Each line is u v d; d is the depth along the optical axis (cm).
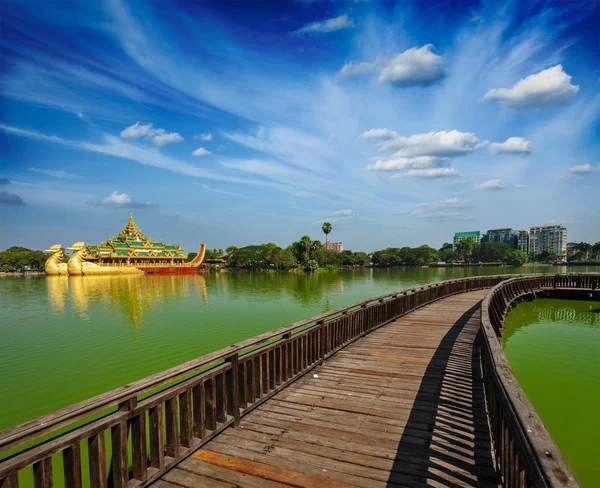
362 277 7088
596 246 14900
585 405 698
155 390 959
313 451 405
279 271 10219
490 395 437
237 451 405
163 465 361
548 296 2203
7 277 8769
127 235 10138
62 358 1332
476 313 1371
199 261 10644
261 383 536
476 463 379
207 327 1875
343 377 656
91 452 295
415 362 747
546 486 159
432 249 15912
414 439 431
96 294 4003
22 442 241
